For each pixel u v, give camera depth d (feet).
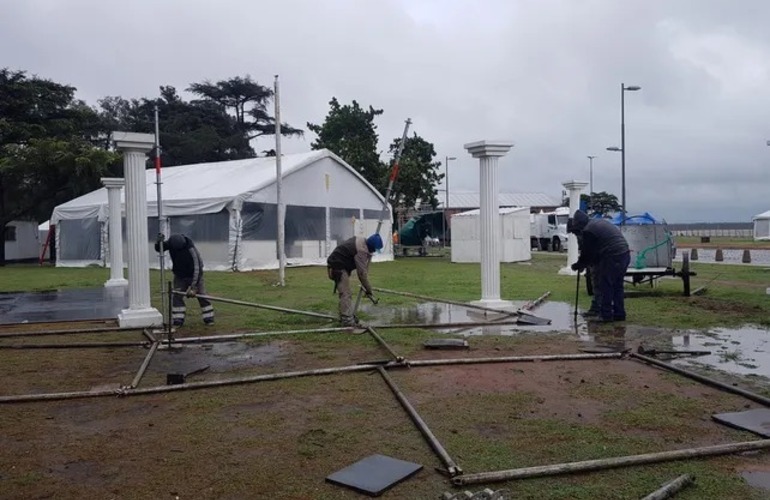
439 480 12.90
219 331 32.24
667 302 41.39
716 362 23.72
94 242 88.99
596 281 35.94
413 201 120.78
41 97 124.47
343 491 12.41
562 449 14.53
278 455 14.42
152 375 22.71
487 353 25.89
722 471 13.17
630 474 13.05
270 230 76.74
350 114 132.05
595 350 26.03
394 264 87.61
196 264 33.91
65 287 58.34
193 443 15.30
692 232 287.28
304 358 25.44
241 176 81.97
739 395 19.01
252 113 208.85
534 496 12.01
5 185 106.32
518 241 92.63
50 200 122.42
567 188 65.10
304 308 40.57
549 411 17.62
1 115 119.96
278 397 19.42
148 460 14.21
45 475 13.41
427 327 32.58
